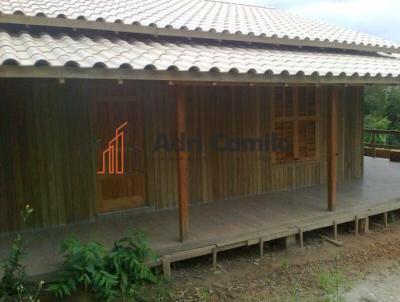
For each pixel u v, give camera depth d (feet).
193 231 16.55
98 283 12.21
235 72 14.10
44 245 15.42
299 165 24.20
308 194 22.57
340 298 13.65
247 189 22.45
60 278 12.48
